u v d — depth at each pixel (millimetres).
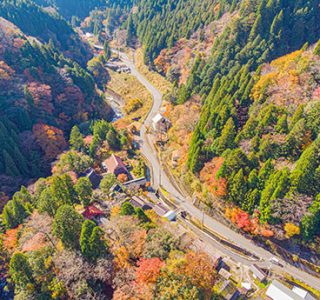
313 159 51875
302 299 47281
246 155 61719
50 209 56094
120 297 39438
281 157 60656
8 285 47969
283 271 55062
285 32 103438
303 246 55562
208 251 55938
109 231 51719
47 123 99375
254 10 109250
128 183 75375
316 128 58344
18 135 89188
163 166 85812
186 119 91250
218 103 82812
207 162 70625
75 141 91438
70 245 47219
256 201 58438
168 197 73500
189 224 65188
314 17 102188
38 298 40594
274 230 56219
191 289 40156
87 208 59625
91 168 79688
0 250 50281
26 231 51562
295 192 53156
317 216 52562
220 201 64875
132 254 46812
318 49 70875
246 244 60188
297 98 67000
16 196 60281
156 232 49812
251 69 98750
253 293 50594
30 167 84875
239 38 107938
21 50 111500
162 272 41750
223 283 50094
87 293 40781
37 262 42500
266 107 67562
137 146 95875
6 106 92375
